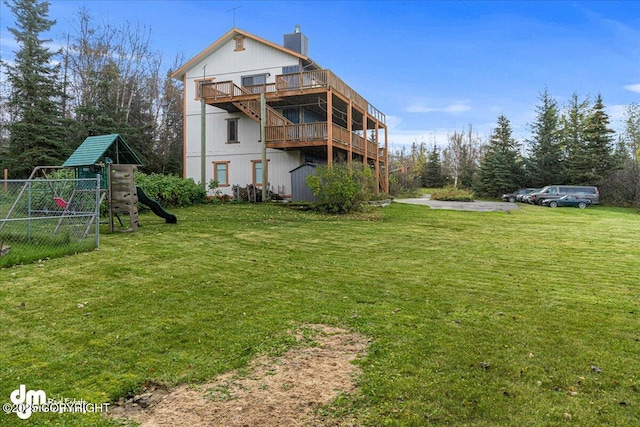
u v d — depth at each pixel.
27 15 26.70
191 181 20.53
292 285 6.00
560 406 2.88
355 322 4.52
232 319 4.56
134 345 3.83
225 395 3.01
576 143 33.47
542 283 6.37
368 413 2.77
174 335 4.08
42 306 4.81
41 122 25.11
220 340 3.99
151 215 14.88
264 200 20.80
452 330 4.31
